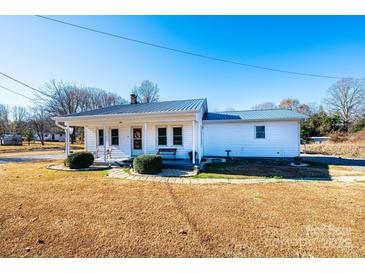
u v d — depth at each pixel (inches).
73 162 346.6
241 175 289.1
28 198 179.9
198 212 144.7
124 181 252.1
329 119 1155.3
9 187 221.1
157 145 446.9
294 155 477.1
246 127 511.8
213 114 596.1
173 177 276.5
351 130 1063.6
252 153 506.3
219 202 167.5
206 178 269.1
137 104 583.2
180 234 110.9
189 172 309.6
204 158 490.9
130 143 470.3
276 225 121.6
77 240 104.4
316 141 1033.5
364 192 195.2
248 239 104.7
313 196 182.7
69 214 141.3
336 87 1407.5
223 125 528.1
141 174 295.6
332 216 135.0
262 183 238.8
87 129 502.3
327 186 221.3
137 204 163.0
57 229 117.3
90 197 182.9
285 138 484.1
